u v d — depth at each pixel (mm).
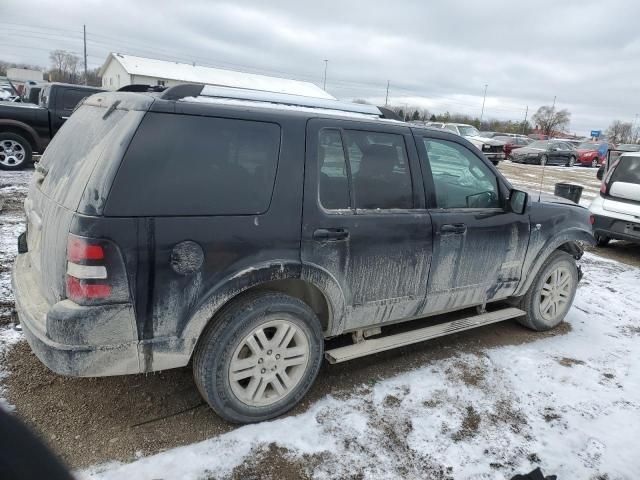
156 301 2289
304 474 2449
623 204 7250
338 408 2996
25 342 3406
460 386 3359
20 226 6164
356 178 2943
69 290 2178
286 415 2883
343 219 2824
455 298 3590
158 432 2646
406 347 3891
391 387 3275
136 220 2189
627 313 5012
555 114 74250
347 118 2957
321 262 2758
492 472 2580
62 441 2514
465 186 3535
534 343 4145
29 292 2588
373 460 2584
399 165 3160
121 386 3031
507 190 3756
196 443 2584
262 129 2590
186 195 2324
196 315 2400
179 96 2504
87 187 2178
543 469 2633
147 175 2232
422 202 3242
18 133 10164
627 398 3377
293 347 2826
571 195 6898
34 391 2898
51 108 10211
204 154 2396
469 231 3453
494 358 3807
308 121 2756
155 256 2244
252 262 2518
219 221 2400
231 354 2572
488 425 2957
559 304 4406
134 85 2789
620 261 7199
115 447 2506
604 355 4008
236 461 2484
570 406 3230
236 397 2658
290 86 43469
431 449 2707
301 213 2662
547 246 4043
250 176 2523
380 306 3145
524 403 3223
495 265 3729
